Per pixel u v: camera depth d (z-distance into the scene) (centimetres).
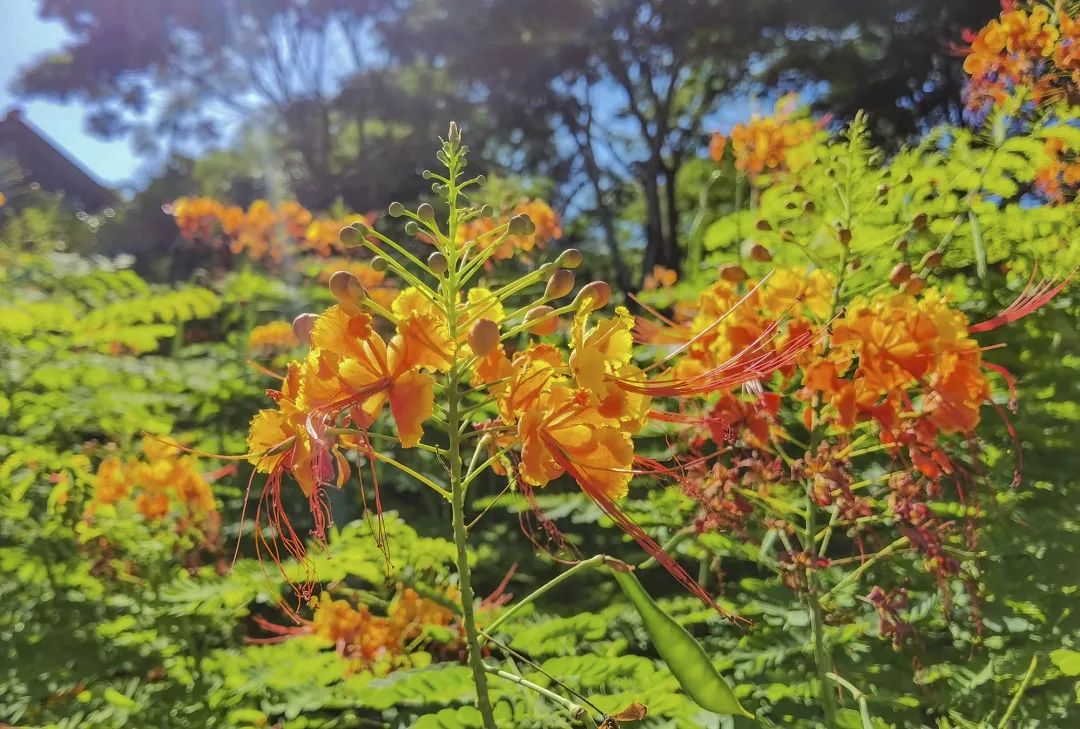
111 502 385
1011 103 389
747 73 1931
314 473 188
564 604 422
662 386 213
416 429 194
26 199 1090
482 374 211
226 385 552
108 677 347
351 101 2100
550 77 1989
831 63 1648
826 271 301
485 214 211
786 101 481
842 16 1597
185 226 854
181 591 353
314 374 198
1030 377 342
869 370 259
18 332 425
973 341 256
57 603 365
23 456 381
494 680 260
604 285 210
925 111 1633
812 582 271
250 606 444
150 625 352
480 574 448
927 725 274
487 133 2058
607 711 242
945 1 1530
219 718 316
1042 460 315
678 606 350
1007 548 283
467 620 209
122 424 428
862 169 329
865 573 306
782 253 389
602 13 1884
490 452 230
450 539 480
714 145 519
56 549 383
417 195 1961
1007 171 407
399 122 2106
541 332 224
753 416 270
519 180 708
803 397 272
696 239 491
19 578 368
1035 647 268
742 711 198
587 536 473
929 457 251
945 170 386
